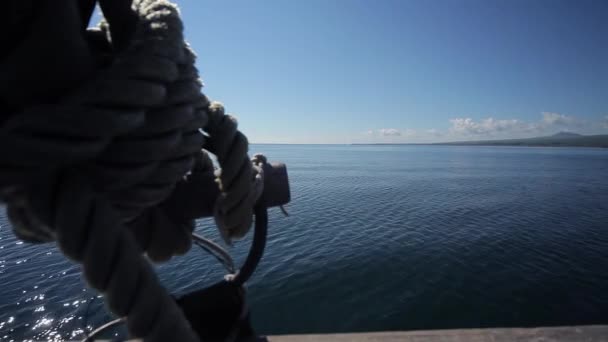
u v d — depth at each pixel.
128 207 0.98
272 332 13.52
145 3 1.11
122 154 0.91
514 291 16.11
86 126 0.78
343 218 28.08
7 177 0.74
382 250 20.58
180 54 1.04
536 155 147.62
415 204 34.28
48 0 0.76
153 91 0.90
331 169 76.69
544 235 23.73
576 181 53.91
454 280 17.06
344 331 13.62
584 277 17.39
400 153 179.62
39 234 0.96
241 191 1.13
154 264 1.23
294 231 24.33
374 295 15.75
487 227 25.69
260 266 18.34
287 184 1.33
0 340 11.31
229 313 1.31
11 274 15.43
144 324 0.83
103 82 0.84
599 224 26.62
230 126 1.20
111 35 1.10
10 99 0.82
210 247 1.49
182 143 1.04
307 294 15.75
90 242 0.77
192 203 1.17
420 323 14.03
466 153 176.00
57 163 0.77
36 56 0.77
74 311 12.64
